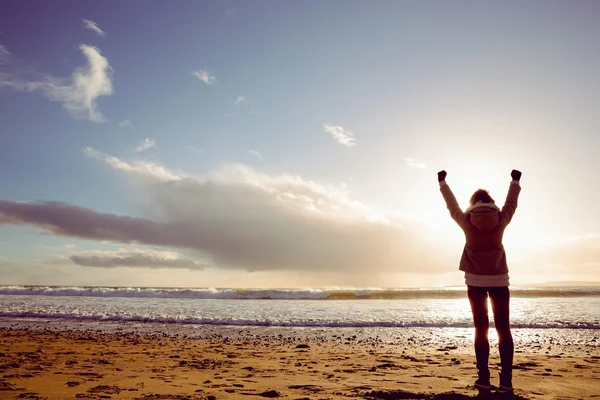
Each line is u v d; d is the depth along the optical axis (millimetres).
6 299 23172
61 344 9156
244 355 7848
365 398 3879
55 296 25719
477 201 4148
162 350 8469
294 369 6082
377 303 22297
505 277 3939
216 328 13180
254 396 4008
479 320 3986
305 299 25719
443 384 4652
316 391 4270
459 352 8625
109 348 8664
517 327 13500
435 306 20625
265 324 14180
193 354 7922
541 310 18516
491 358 7312
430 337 11273
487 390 3924
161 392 4227
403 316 16219
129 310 18141
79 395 4027
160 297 25953
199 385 4676
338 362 6922
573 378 5145
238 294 25906
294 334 11867
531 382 4809
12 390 4262
